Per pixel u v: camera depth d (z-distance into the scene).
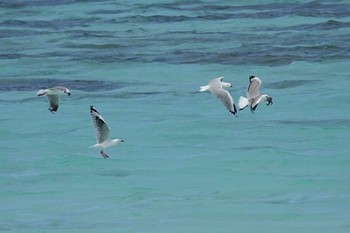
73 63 47.41
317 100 39.59
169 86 43.09
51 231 25.39
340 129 35.72
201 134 35.53
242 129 36.03
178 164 31.92
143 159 32.59
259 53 48.09
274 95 40.66
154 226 25.78
